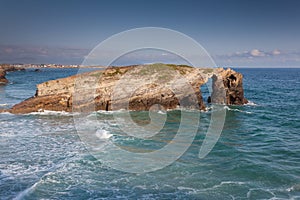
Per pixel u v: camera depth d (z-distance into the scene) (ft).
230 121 92.58
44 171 44.86
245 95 174.81
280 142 66.69
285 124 88.74
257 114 105.81
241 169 47.98
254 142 66.54
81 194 38.11
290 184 42.29
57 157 51.29
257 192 39.60
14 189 38.42
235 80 126.31
